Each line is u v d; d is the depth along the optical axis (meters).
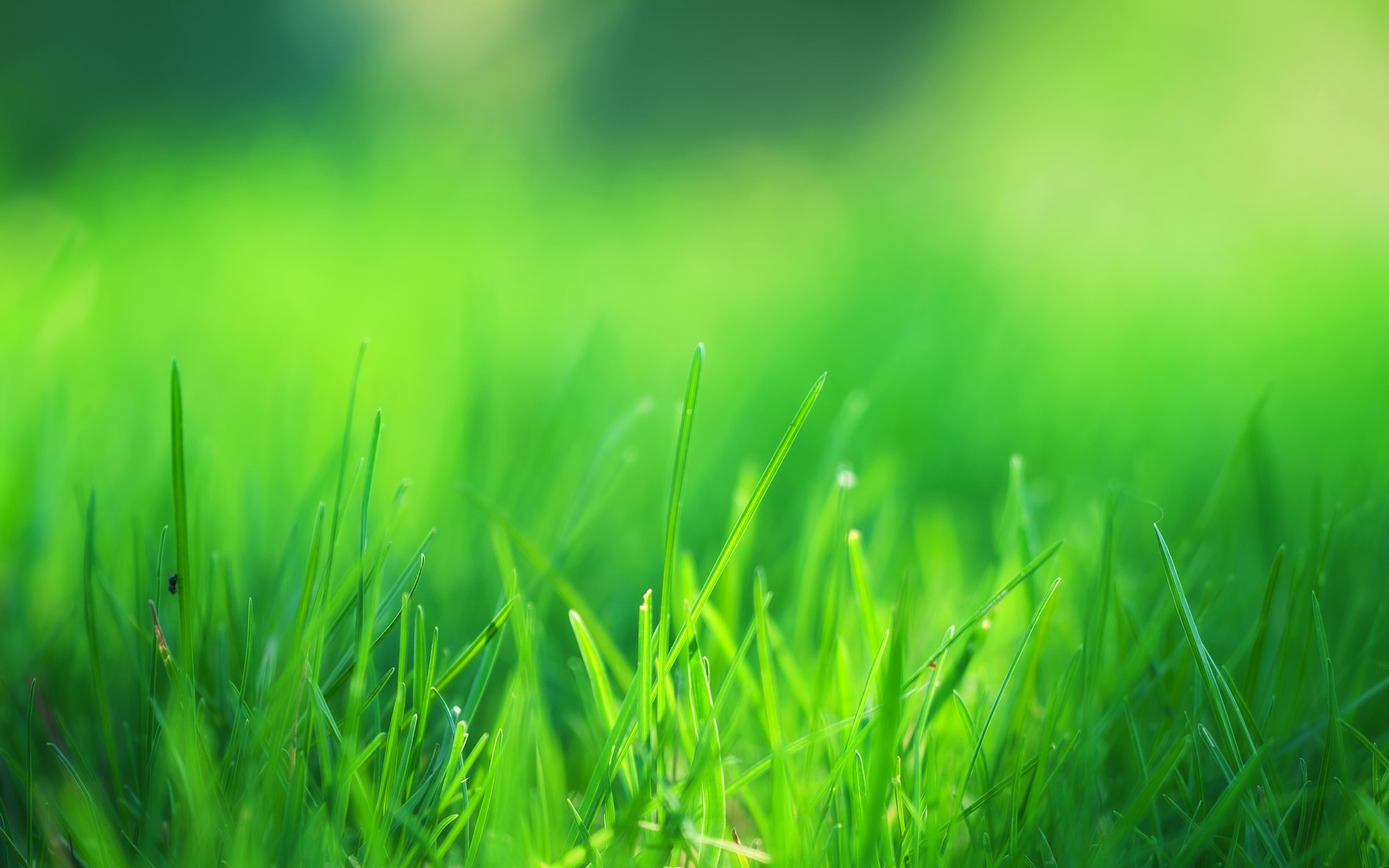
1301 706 0.56
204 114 3.58
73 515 0.66
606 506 0.70
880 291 1.39
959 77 3.90
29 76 2.73
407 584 0.60
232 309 1.25
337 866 0.52
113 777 0.55
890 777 0.54
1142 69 3.11
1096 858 0.53
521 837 0.53
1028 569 0.54
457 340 1.13
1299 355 1.23
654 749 0.54
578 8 5.09
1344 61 2.91
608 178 3.05
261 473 0.74
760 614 0.54
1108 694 0.57
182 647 0.54
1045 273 1.59
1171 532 0.69
